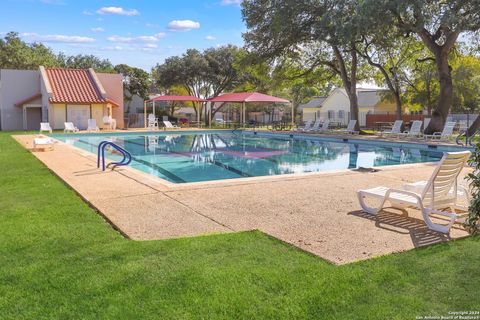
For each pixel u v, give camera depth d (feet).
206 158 59.06
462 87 126.82
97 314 11.02
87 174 33.50
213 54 160.04
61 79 115.24
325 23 77.92
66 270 13.73
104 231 18.08
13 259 14.74
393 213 21.67
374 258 15.01
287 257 15.08
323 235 17.93
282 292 12.22
